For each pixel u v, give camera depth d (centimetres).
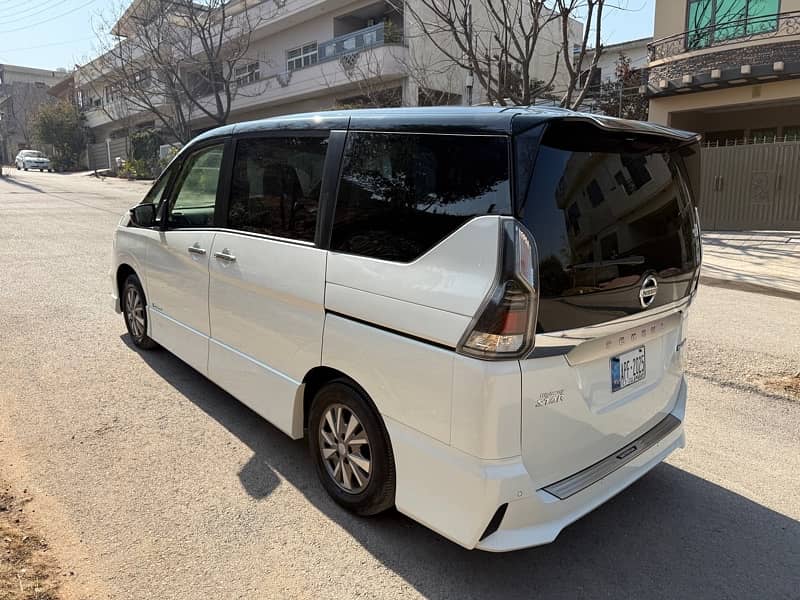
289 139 343
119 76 3041
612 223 262
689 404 472
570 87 1183
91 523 297
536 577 274
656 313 289
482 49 2055
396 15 2481
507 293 229
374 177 288
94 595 249
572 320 245
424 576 271
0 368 491
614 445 289
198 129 3747
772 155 1532
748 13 1600
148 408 429
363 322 283
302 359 323
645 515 325
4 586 247
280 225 343
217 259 389
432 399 252
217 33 2831
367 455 300
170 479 340
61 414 414
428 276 253
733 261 1116
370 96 2122
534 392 242
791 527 316
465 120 254
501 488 237
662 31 1777
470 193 246
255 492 331
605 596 263
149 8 2767
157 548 281
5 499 312
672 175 308
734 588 270
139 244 501
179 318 449
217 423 410
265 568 271
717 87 1686
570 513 260
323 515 312
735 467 377
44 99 6341
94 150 4869
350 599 255
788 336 647
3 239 1151
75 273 862
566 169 246
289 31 2839
